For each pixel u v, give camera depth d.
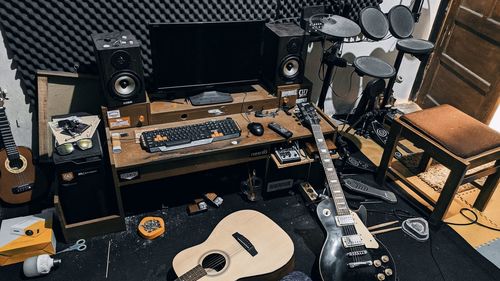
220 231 2.37
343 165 3.20
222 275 2.11
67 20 2.56
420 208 3.00
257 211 2.65
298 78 2.87
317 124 2.77
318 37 3.10
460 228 2.85
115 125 2.53
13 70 2.63
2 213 2.70
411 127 2.88
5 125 2.58
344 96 3.95
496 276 2.51
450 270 2.53
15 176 2.72
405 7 3.34
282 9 3.09
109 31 2.71
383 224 2.83
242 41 2.67
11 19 2.43
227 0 2.87
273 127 2.68
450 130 2.78
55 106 2.73
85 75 2.70
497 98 3.46
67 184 2.31
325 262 2.27
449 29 3.84
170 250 2.54
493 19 3.38
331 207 2.52
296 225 2.79
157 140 2.42
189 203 2.86
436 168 3.46
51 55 2.66
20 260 2.38
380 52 3.83
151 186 2.89
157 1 2.69
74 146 2.32
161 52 2.51
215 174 3.05
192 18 2.86
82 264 2.40
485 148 2.63
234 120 2.76
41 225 2.47
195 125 2.61
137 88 2.45
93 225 2.52
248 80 2.85
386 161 3.10
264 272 2.16
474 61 3.63
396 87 4.21
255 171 3.08
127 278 2.34
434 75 4.11
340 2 3.18
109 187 2.51
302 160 2.70
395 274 2.25
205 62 2.66
